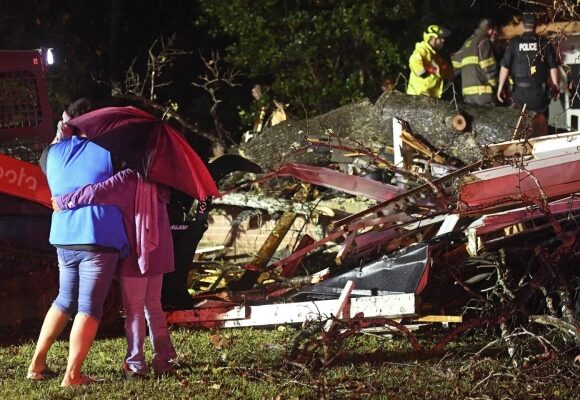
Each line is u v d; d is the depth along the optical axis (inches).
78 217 754.8
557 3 973.2
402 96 1318.9
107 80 2201.0
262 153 1384.1
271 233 1178.6
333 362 833.5
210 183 796.6
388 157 1293.1
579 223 925.8
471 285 953.5
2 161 936.9
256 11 1961.1
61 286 783.1
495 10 1980.8
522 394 724.7
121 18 2226.9
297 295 968.9
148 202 766.5
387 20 2021.4
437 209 979.3
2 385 769.6
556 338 882.8
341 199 1257.4
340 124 1358.3
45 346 786.2
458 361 823.1
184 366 820.6
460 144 1270.9
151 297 796.6
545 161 932.0
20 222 962.7
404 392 740.7
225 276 1166.3
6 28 2158.0
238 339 933.8
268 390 746.2
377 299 874.1
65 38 2204.7
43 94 1005.8
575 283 891.4
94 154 759.7
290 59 1963.6
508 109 1284.4
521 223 917.8
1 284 966.4
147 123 767.1
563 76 1549.0
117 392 742.5
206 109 2124.8
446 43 1999.3
